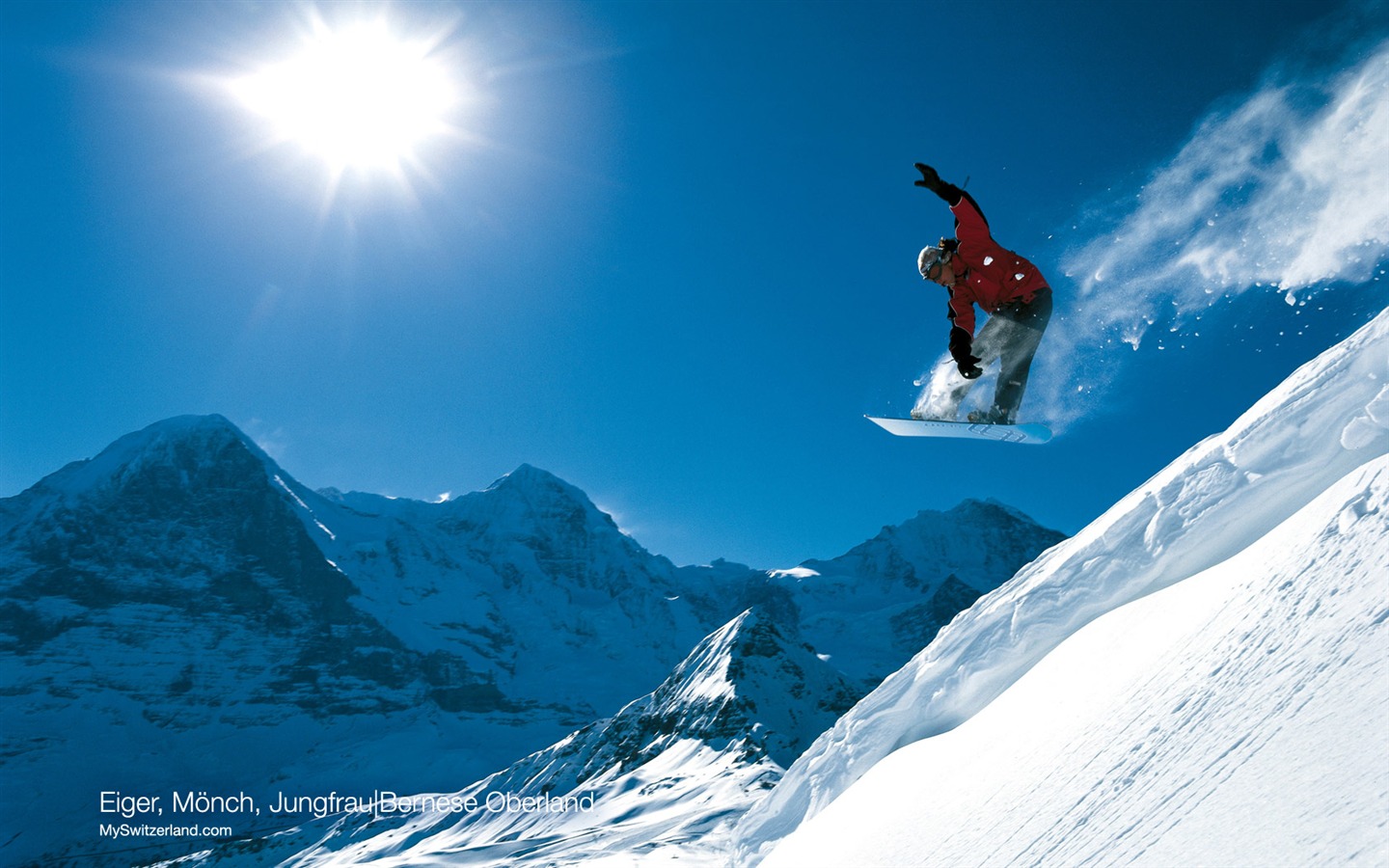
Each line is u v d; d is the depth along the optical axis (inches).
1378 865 48.6
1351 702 73.4
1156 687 119.2
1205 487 179.5
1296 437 161.2
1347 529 105.5
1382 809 55.0
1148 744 105.1
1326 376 160.2
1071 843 98.2
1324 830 58.6
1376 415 143.6
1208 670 108.5
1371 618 83.9
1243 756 82.5
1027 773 134.0
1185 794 86.2
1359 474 115.6
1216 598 129.6
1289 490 158.2
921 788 183.6
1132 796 96.5
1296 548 114.7
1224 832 71.4
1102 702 134.1
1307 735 75.0
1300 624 97.0
